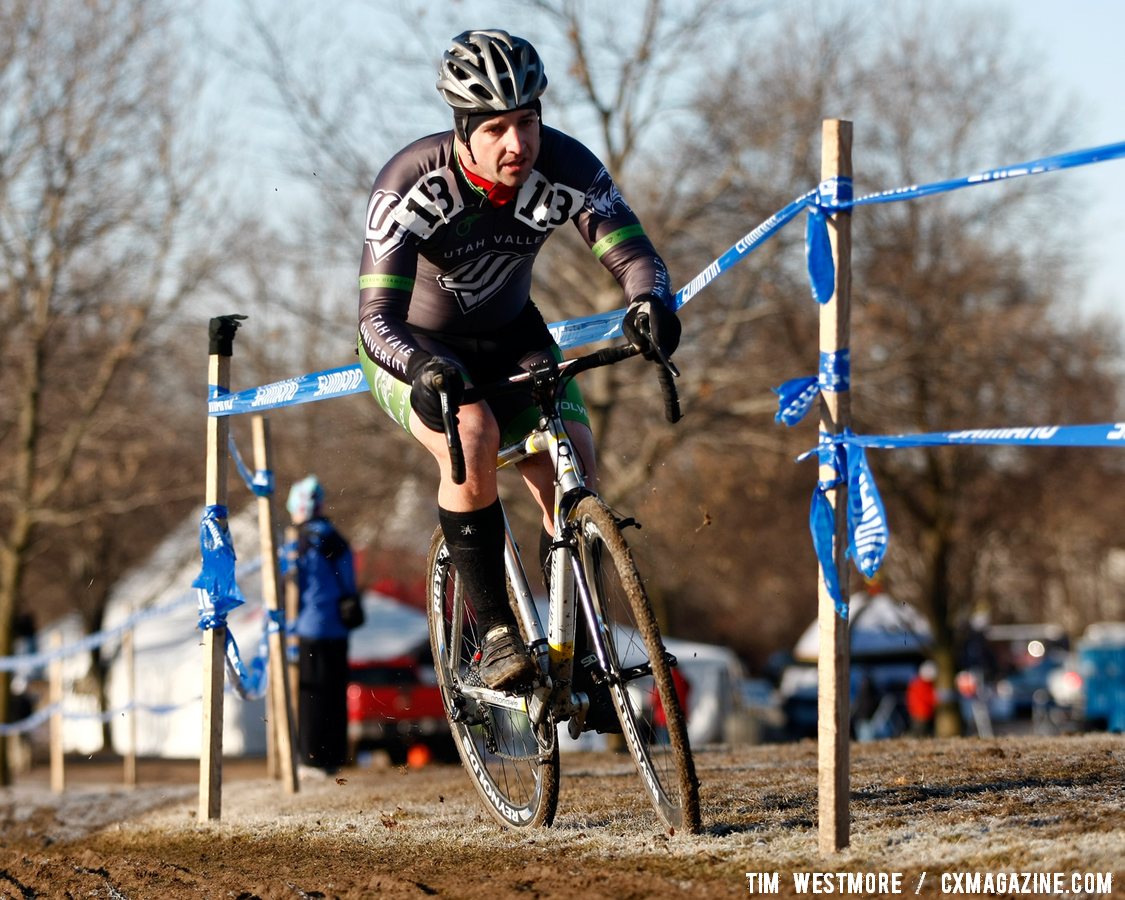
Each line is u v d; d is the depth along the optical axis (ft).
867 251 240.94
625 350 43.47
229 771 183.32
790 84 210.38
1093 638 493.77
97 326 222.69
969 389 249.75
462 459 41.14
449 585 53.88
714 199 207.72
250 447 222.69
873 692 247.50
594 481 46.14
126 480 228.02
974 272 239.50
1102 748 61.57
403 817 56.39
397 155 46.73
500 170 44.62
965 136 248.52
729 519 272.31
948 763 57.11
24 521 209.67
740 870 37.29
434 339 49.93
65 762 239.50
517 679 44.37
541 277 209.67
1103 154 33.40
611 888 37.06
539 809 47.57
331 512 211.61
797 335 223.71
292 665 92.27
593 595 42.86
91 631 294.66
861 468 37.01
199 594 62.13
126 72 208.64
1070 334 265.54
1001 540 301.02
